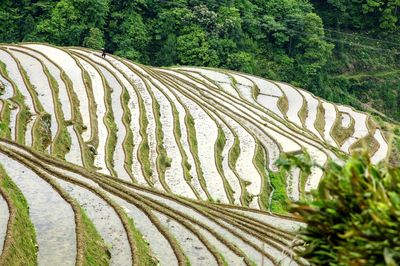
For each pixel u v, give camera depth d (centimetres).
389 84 11212
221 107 7319
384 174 1177
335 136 7650
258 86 8756
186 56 9738
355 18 11569
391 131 1429
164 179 5125
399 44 11500
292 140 6675
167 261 2980
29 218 2919
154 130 5975
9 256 2327
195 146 6006
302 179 5916
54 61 6850
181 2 10362
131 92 6725
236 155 6094
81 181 3628
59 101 5806
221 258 3123
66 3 9694
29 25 9600
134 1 10112
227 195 5125
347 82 10969
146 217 3466
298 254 1237
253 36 10456
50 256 2600
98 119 5816
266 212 4572
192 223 3675
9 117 4972
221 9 10181
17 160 3628
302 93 8806
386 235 1077
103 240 2967
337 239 1179
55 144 4881
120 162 5147
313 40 10388
